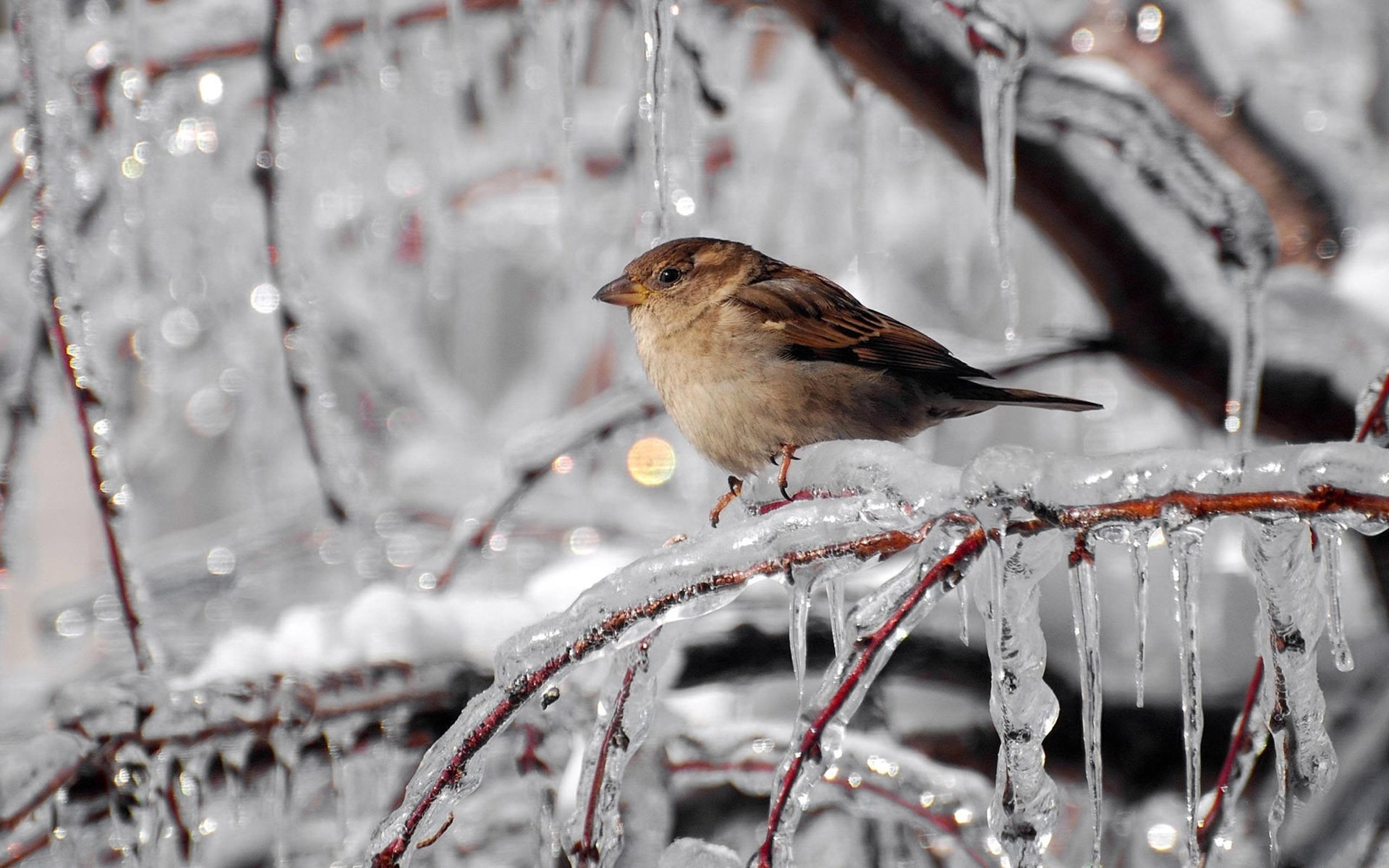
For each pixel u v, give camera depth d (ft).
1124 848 30.63
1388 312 33.27
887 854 29.07
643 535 48.70
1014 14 27.22
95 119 32.94
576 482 54.13
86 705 21.85
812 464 19.31
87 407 23.06
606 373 61.62
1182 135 30.30
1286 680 16.24
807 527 16.92
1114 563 35.40
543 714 25.09
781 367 27.25
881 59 31.09
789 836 16.03
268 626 44.93
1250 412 30.63
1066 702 30.73
